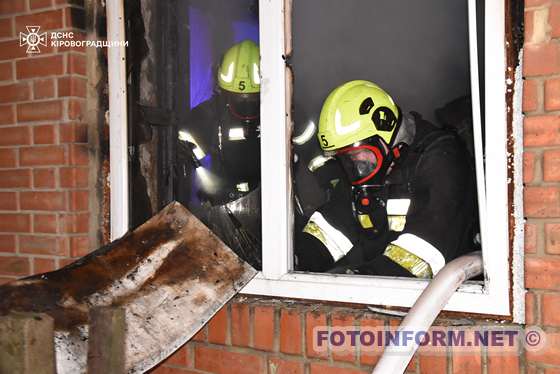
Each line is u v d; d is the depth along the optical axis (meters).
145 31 2.35
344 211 2.08
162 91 2.44
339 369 1.74
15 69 2.26
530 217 1.47
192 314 1.55
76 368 1.35
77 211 2.18
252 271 1.65
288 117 1.93
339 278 1.80
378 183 1.98
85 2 2.20
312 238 2.04
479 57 1.67
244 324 1.90
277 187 1.90
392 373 1.22
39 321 1.09
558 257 1.44
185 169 2.59
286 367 1.82
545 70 1.44
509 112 1.52
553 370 1.46
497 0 1.52
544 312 1.47
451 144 1.93
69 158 2.16
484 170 1.60
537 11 1.44
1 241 2.32
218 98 2.78
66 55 2.16
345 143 1.95
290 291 1.88
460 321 1.60
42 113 2.21
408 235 1.80
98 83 2.24
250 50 2.70
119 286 1.58
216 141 2.73
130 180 2.27
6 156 2.29
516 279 1.53
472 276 1.48
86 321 1.46
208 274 1.63
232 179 2.68
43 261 2.22
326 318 1.75
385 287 1.72
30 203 2.25
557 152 1.43
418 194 1.92
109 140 2.26
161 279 1.61
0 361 1.10
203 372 1.99
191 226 1.71
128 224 2.24
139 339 1.47
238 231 2.51
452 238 1.78
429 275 1.72
